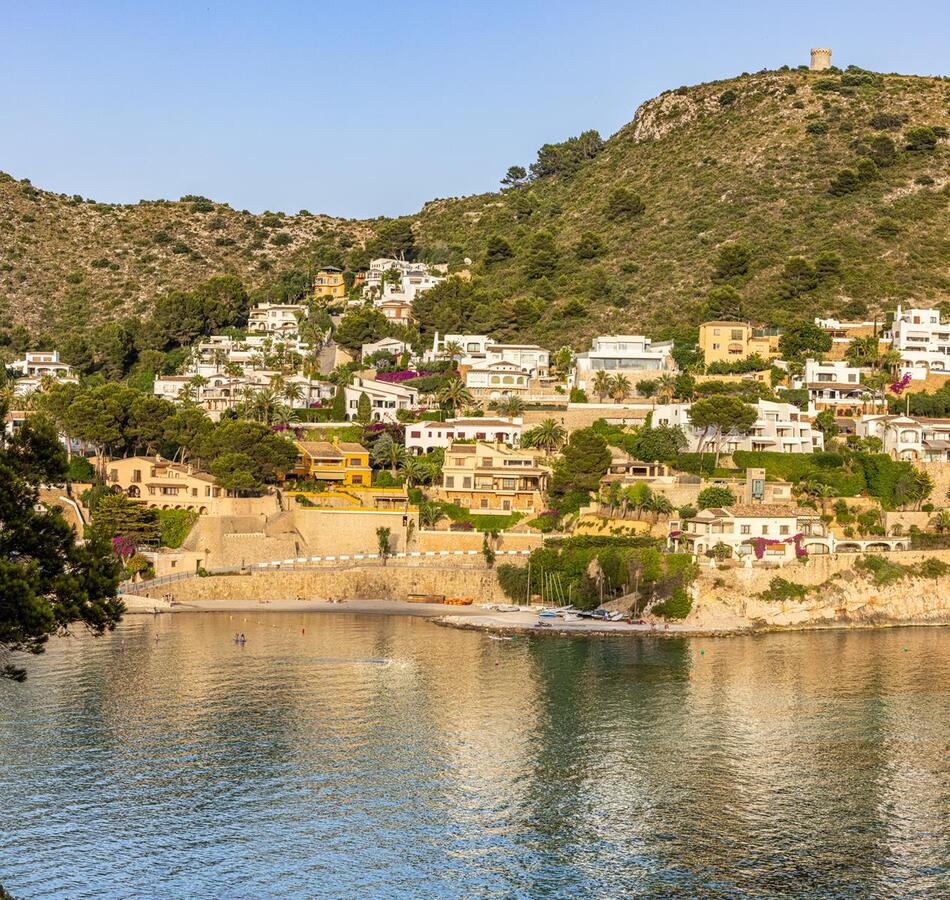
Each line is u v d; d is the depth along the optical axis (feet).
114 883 332.60
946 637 640.99
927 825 377.71
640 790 401.90
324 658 562.66
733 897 331.77
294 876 338.95
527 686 519.19
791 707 493.36
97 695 494.18
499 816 379.96
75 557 270.26
